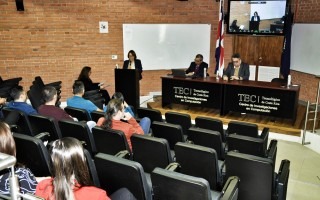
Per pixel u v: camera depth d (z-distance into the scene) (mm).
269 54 7227
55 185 1246
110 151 2834
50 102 3623
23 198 912
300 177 3611
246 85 5211
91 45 6969
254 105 5316
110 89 7375
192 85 5844
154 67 7469
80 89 4242
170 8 7289
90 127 3234
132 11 7078
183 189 1648
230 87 5480
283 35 6754
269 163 2086
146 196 1893
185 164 2389
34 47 6512
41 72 6691
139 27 7137
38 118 3139
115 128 2922
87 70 6105
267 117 5562
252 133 3457
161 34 7320
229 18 7199
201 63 6375
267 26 6844
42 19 6438
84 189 1299
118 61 7285
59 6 6508
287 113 5043
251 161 2145
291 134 4836
